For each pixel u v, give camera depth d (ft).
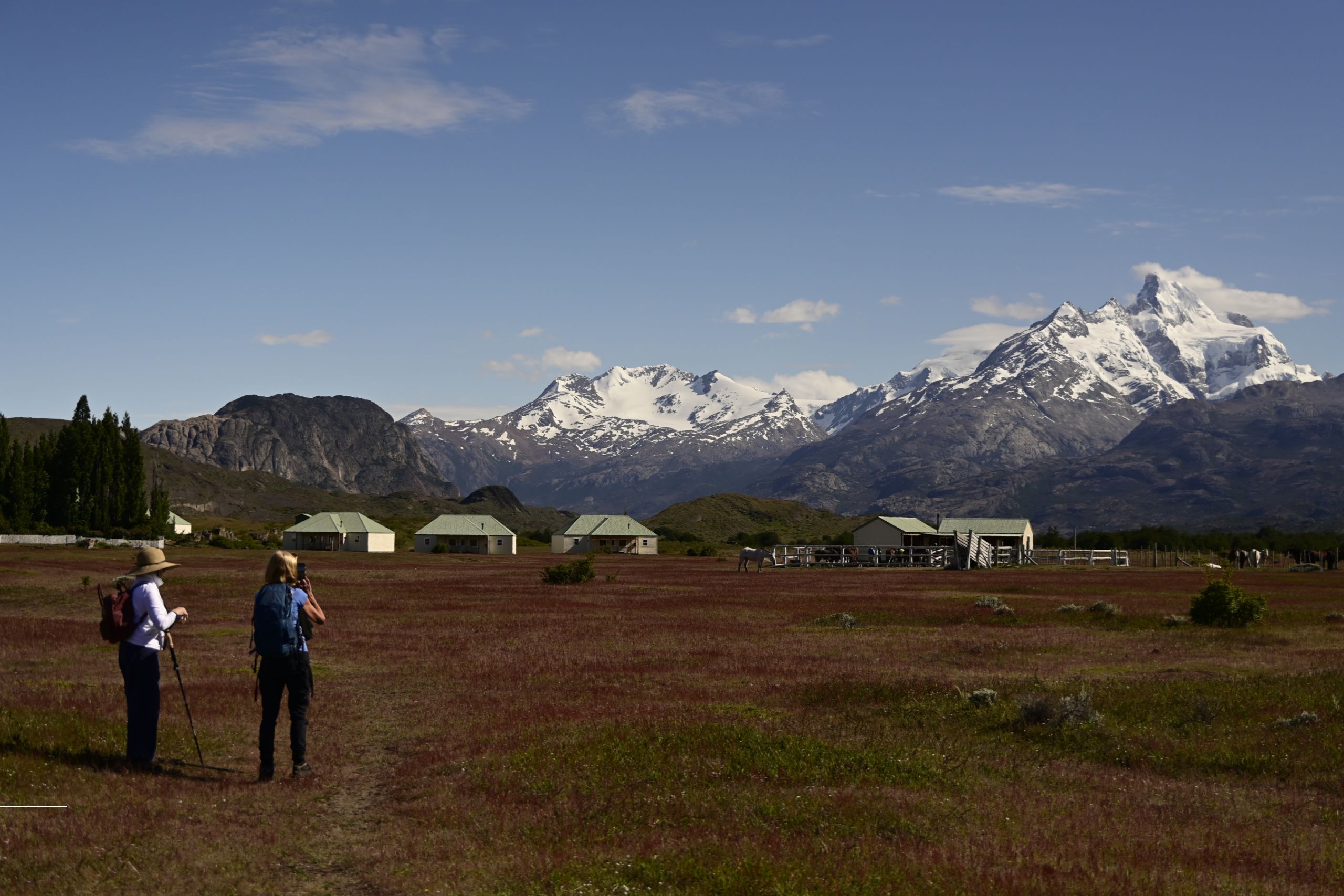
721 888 31.45
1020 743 56.49
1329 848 39.04
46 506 540.11
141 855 34.14
